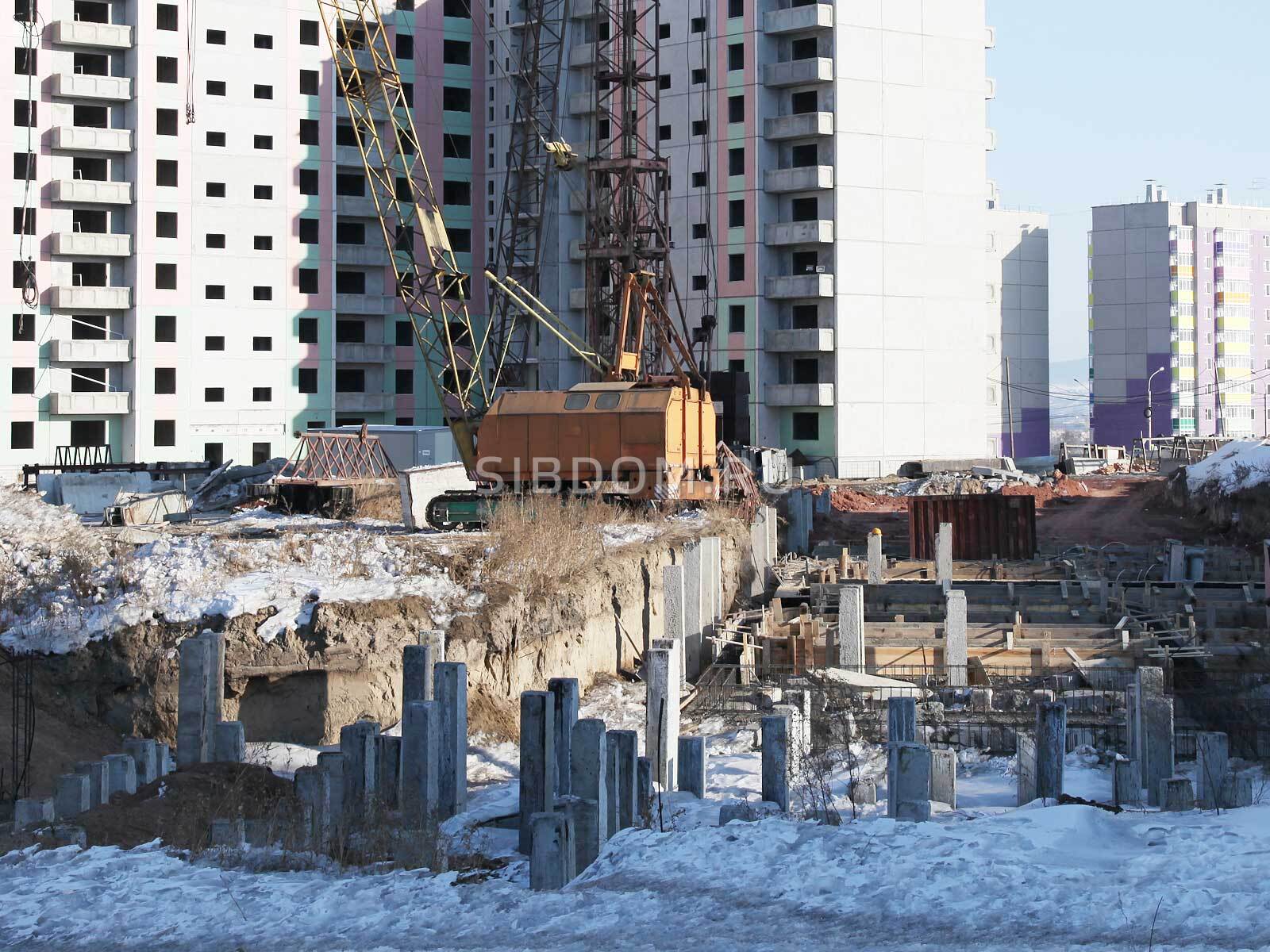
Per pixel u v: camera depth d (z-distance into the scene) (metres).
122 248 87.69
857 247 94.94
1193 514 64.81
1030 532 50.16
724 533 45.56
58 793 21.03
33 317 86.25
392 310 98.62
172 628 29.08
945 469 93.00
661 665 26.22
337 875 17.69
